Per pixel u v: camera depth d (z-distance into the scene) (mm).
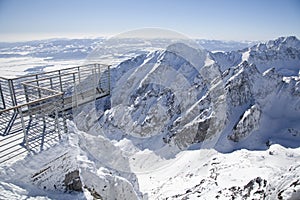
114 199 8461
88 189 7852
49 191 6703
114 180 8664
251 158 51156
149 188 25891
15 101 9945
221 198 33219
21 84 9445
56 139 7625
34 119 9117
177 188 37188
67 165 7262
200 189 37656
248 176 40906
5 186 5773
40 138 7648
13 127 8445
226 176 41875
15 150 6898
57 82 11008
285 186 15000
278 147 55875
